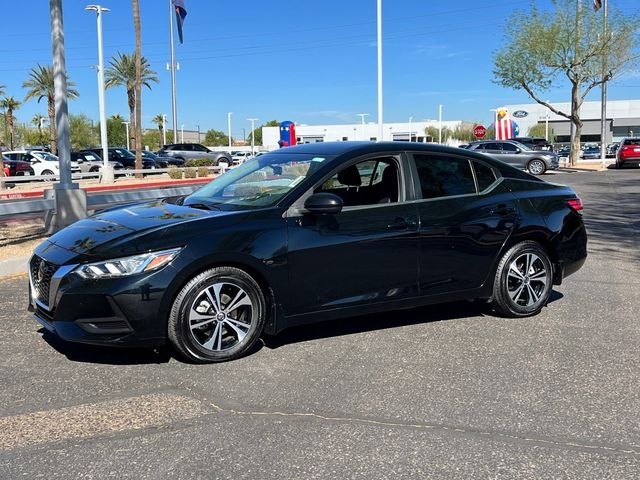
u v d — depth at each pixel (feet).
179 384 13.48
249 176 17.40
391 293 16.47
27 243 28.96
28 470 9.99
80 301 13.51
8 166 97.30
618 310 19.70
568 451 10.70
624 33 95.66
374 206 16.29
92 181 88.48
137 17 105.29
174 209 16.21
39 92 183.52
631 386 13.57
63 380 13.69
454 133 256.52
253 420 11.80
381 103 79.10
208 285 14.23
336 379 13.84
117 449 10.68
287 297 15.12
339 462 10.27
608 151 168.96
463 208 17.43
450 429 11.50
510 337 16.94
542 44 96.58
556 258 19.13
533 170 87.86
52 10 31.14
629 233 35.09
